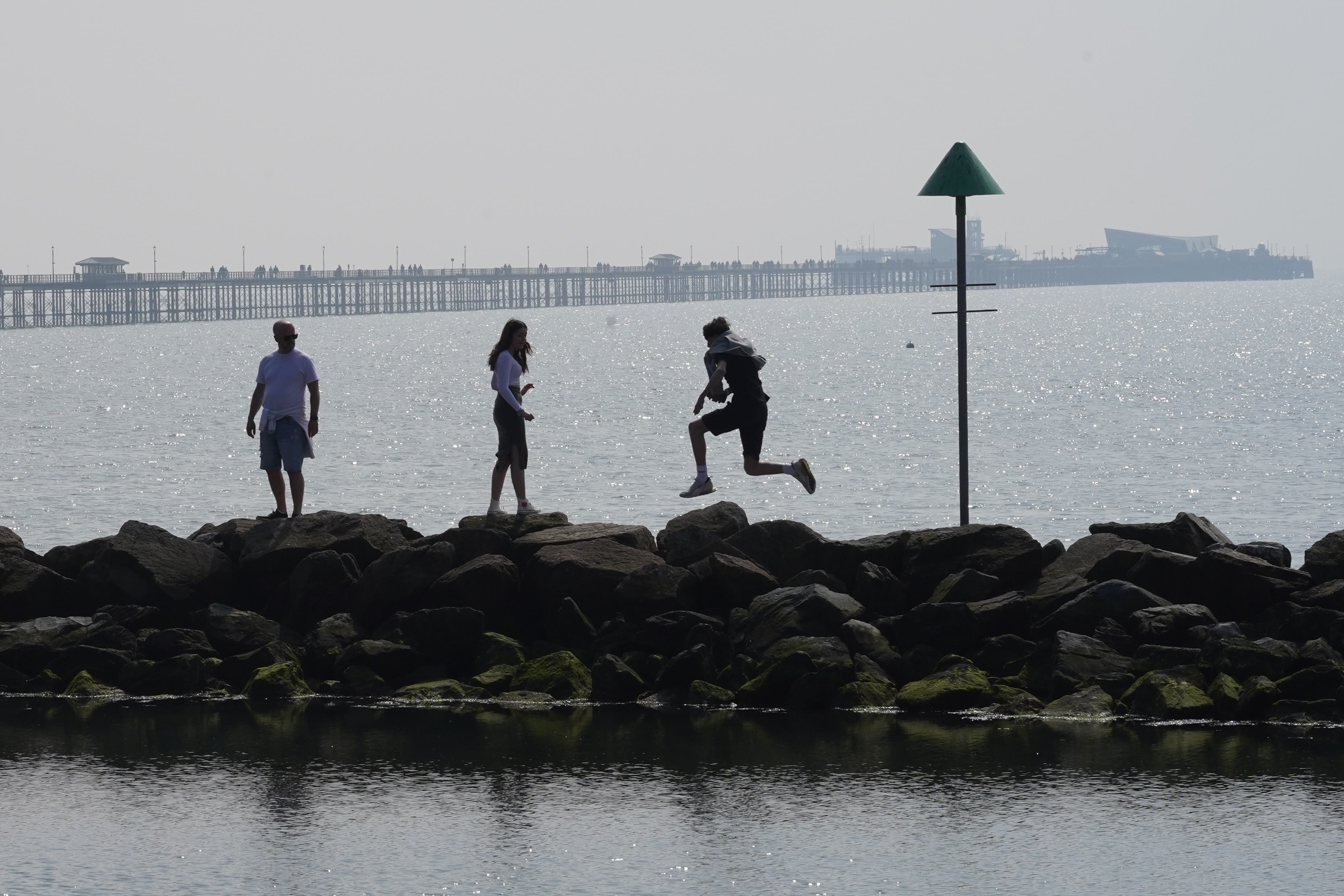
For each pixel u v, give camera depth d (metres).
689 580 59.47
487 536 63.22
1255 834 34.50
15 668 58.12
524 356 67.62
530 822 36.50
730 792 39.19
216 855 33.94
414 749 45.03
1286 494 178.75
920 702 51.06
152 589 62.09
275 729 48.59
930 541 61.41
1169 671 50.94
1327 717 48.00
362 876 32.41
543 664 55.81
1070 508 170.12
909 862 32.84
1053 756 43.00
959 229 66.06
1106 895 30.48
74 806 38.31
